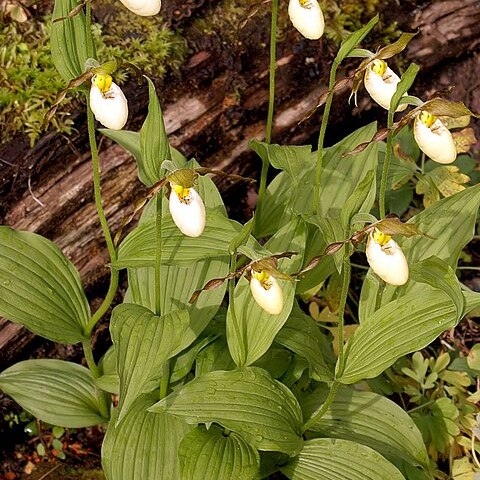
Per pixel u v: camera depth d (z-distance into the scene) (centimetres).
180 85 48
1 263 38
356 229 37
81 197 45
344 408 39
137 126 47
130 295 41
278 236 39
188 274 40
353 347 36
